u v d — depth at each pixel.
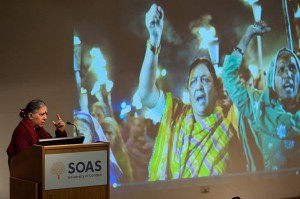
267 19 7.62
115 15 6.65
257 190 7.56
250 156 7.51
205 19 7.20
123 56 6.70
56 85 6.32
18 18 6.12
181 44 7.05
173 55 7.00
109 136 6.61
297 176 7.82
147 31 6.84
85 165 4.27
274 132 7.68
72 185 4.21
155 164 6.91
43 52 6.25
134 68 6.76
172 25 7.00
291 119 7.79
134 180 6.78
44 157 4.10
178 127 7.04
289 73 7.77
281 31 7.72
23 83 6.15
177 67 7.03
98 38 6.55
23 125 4.68
